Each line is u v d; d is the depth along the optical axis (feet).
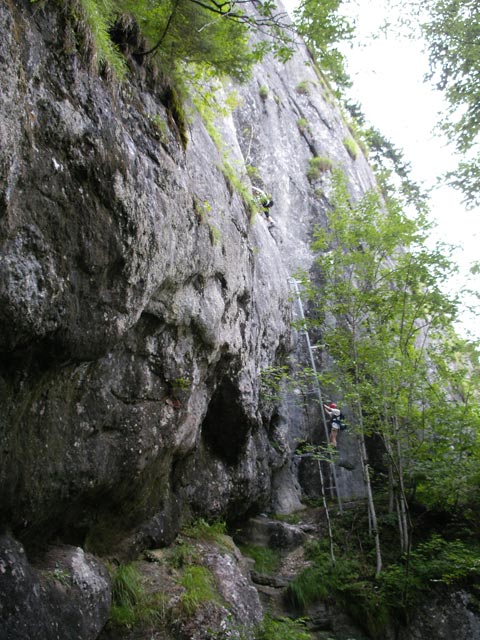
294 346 38.60
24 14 10.75
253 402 26.50
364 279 32.27
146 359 17.06
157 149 16.28
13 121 9.48
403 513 27.09
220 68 20.39
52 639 11.09
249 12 37.78
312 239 46.88
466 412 29.19
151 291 15.26
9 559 10.98
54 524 14.02
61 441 13.12
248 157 47.03
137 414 16.52
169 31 17.98
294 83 60.59
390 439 29.45
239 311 25.44
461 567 24.94
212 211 21.47
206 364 21.33
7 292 9.82
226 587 19.30
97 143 12.49
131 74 16.34
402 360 28.58
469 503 29.58
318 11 15.79
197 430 21.95
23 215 10.27
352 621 24.16
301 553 27.71
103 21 14.20
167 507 20.59
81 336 12.26
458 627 23.90
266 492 30.45
